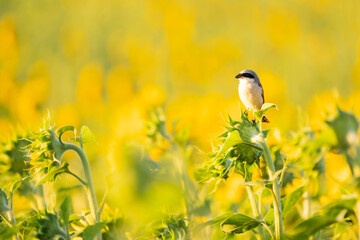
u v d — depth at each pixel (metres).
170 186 4.22
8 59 36.75
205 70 34.38
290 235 4.75
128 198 3.85
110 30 42.81
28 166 7.20
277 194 5.25
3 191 6.49
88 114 28.55
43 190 7.68
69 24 43.75
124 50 38.06
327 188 6.91
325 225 4.72
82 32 41.47
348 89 30.02
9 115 28.41
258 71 33.78
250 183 5.17
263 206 7.73
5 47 37.44
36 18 43.84
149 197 3.86
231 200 8.35
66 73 35.66
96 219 6.07
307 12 38.56
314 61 33.03
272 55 36.25
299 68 32.62
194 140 11.65
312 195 7.00
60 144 5.98
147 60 35.88
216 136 5.71
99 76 31.91
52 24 43.62
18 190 7.55
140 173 3.91
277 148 7.04
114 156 5.68
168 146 9.01
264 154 5.41
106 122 25.47
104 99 30.83
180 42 36.97
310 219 4.67
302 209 7.24
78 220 6.75
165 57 36.09
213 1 43.00
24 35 41.59
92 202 6.11
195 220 7.04
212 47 36.81
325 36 36.22
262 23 39.28
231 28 40.75
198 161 9.11
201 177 5.98
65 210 6.22
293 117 19.06
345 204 4.65
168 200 3.91
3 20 41.00
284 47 36.16
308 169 6.82
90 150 8.18
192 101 25.16
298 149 6.89
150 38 40.09
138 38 40.41
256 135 5.48
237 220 5.41
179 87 33.78
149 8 43.12
